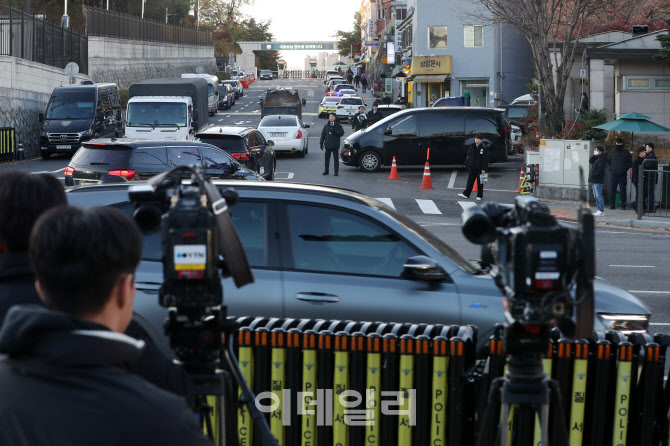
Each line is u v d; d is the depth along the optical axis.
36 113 74.38
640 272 25.48
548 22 54.59
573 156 45.50
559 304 5.63
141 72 133.38
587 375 9.13
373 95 170.88
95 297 3.74
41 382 3.46
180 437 3.51
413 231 11.23
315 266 10.92
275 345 9.25
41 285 3.77
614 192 42.69
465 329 9.38
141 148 29.55
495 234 5.96
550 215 5.70
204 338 5.79
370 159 55.84
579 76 62.62
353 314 10.60
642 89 53.25
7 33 70.62
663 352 8.92
